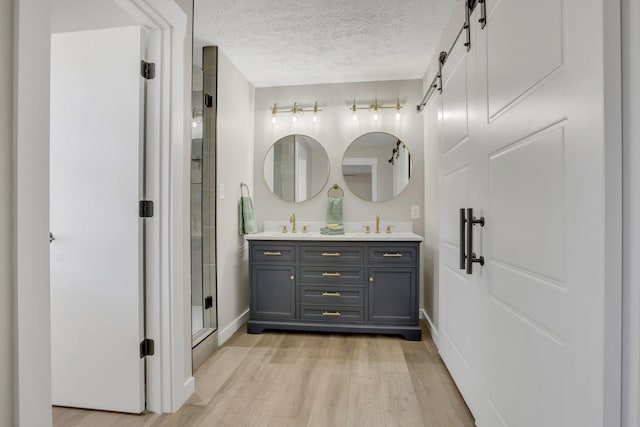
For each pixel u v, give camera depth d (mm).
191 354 1924
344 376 2111
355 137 3414
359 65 3059
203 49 2693
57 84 1727
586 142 827
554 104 970
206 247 2631
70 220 1721
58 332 1739
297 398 1858
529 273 1120
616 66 757
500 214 1346
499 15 1344
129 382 1690
